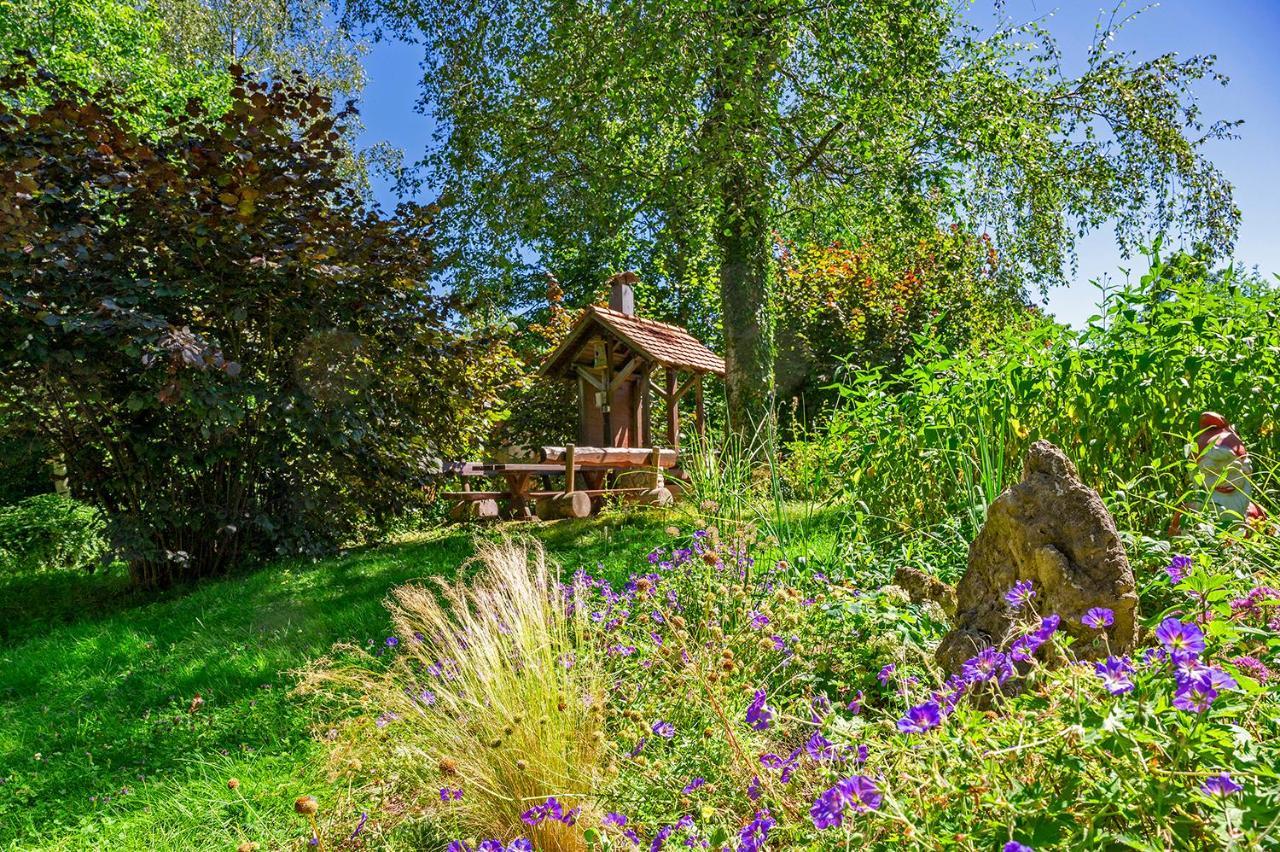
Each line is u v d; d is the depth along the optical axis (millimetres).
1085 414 4535
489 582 3889
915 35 12578
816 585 4062
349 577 7758
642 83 12367
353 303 9391
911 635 3205
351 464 9922
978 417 4879
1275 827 1301
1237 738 1447
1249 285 5539
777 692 3107
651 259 24625
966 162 13602
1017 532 2951
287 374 9281
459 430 11078
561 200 14625
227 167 8445
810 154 13555
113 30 19266
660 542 7113
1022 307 14641
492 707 2850
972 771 1668
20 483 15352
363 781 3002
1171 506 3785
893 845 1679
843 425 6188
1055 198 14266
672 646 3209
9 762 4176
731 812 2240
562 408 17859
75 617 7984
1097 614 1957
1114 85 14328
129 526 8547
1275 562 3051
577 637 3447
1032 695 1763
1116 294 4828
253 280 8609
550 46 13617
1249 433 4316
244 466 9125
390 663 4621
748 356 13336
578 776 2658
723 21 11453
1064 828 1471
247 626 6289
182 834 3164
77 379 7793
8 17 16766
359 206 9719
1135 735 1432
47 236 7500
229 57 22547
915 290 20297
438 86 15672
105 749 4207
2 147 7934
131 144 8383
